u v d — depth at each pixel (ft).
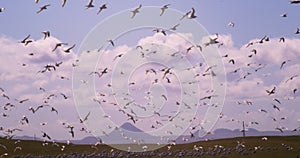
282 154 289.33
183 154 294.46
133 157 291.99
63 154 310.86
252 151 297.12
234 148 310.04
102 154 299.58
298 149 309.42
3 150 314.14
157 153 301.22
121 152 305.53
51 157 300.81
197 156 289.12
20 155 303.07
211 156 287.28
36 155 307.17
